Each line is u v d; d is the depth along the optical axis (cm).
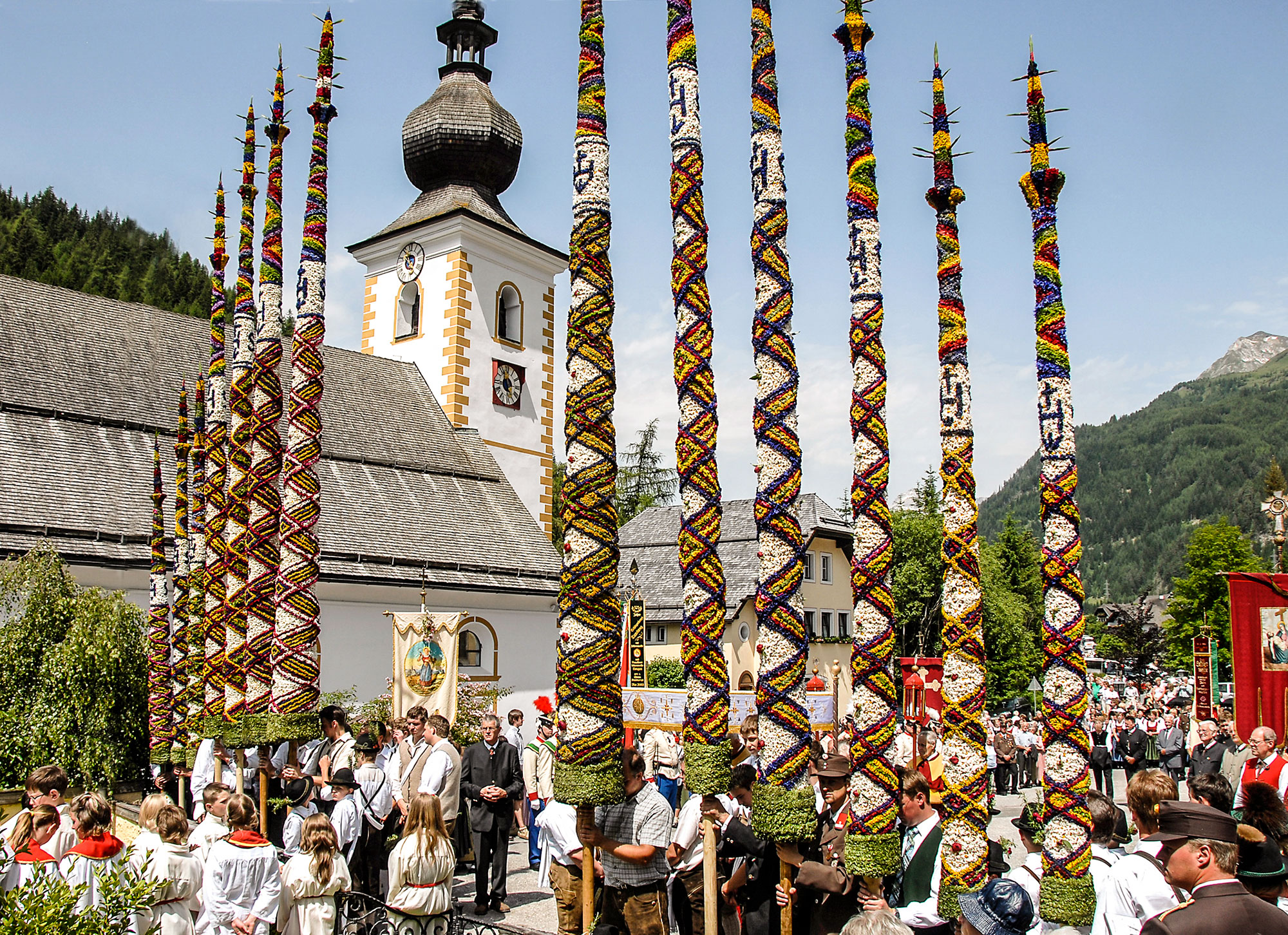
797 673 682
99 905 653
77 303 2545
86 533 2064
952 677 685
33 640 1667
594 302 745
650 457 6606
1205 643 2511
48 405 2277
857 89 745
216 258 1284
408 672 1644
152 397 2488
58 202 9669
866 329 719
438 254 3356
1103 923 624
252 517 1060
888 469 708
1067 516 658
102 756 1623
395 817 1080
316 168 1105
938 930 666
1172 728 2069
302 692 1025
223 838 761
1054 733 642
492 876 1223
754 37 759
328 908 804
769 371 716
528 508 3431
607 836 729
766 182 735
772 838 660
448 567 2694
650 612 4312
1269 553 15938
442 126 3478
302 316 1080
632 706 1886
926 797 696
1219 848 496
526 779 1434
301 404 1066
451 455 3139
